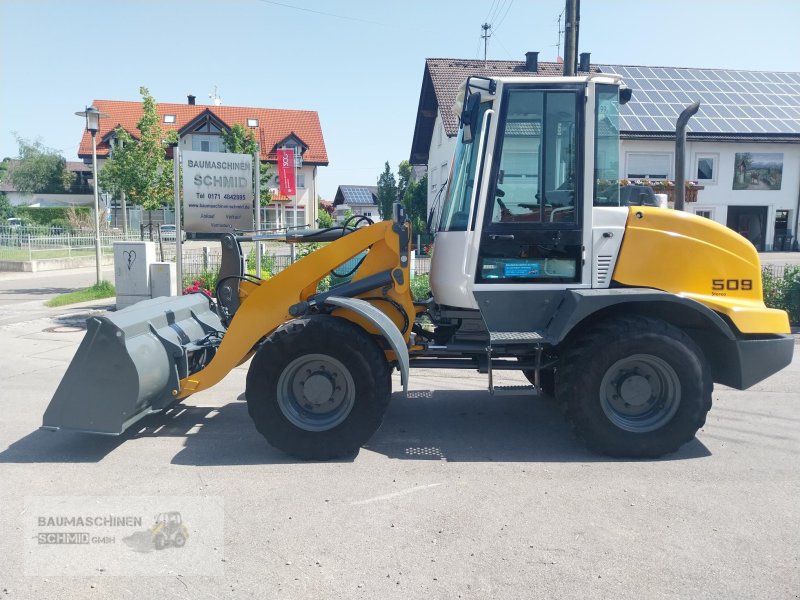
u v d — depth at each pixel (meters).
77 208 38.41
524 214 4.96
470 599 2.98
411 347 5.15
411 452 4.96
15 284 17.25
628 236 4.94
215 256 13.43
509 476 4.46
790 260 21.97
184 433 5.42
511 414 6.04
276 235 5.84
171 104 45.19
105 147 40.97
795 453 4.94
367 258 5.14
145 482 4.34
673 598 2.99
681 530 3.66
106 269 22.14
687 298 4.70
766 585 3.10
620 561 3.32
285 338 4.64
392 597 2.99
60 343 9.40
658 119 25.03
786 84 28.19
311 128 46.53
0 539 3.55
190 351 5.33
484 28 27.53
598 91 4.95
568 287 4.97
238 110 46.34
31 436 5.32
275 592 3.04
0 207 36.78
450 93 24.91
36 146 50.56
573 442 5.21
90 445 5.10
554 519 3.79
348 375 4.68
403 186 37.25
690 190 25.08
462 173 5.30
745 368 4.93
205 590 3.06
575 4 10.73
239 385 7.17
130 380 4.59
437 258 5.41
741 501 4.05
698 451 4.99
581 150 4.89
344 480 4.38
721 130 25.08
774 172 26.72
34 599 2.99
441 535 3.59
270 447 5.06
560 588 3.07
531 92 4.88
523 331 4.99
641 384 4.76
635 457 4.79
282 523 3.73
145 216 40.28
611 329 4.66
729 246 5.00
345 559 3.33
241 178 10.93
